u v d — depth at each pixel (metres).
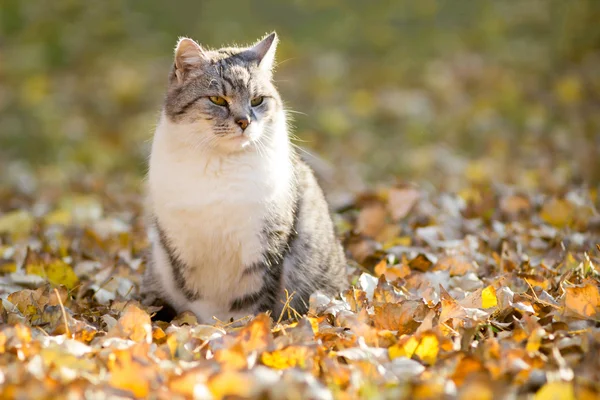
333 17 21.44
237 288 6.70
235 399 4.15
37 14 20.77
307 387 4.32
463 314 5.67
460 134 16.14
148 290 7.18
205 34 20.55
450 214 9.39
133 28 20.86
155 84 18.88
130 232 9.23
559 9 20.25
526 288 6.48
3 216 10.15
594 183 11.23
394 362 4.84
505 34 20.28
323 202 7.34
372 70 19.44
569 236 8.03
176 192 6.46
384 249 8.01
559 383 4.25
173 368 4.73
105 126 17.23
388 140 16.22
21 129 16.89
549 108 16.59
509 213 9.29
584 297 5.56
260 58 6.99
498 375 4.55
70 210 10.56
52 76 19.27
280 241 6.59
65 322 5.43
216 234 6.46
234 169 6.40
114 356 4.85
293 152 7.18
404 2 21.72
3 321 5.73
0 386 4.32
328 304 6.18
